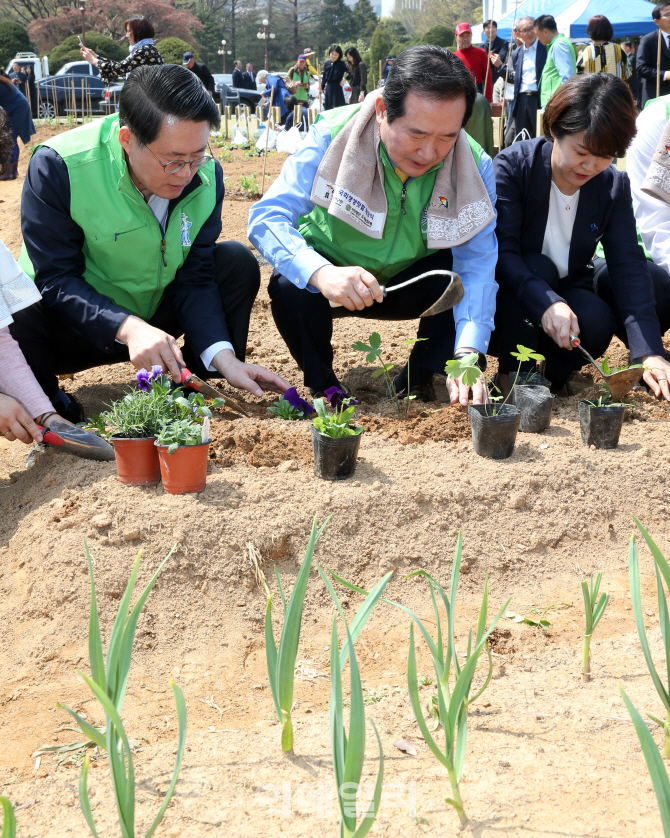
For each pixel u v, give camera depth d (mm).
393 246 3514
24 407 2887
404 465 2895
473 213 3355
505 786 1608
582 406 3078
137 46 8133
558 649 2199
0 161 2664
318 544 2570
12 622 2357
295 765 1714
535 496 2799
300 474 2805
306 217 3662
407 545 2627
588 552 2719
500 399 3252
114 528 2490
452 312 3570
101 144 3152
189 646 2283
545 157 3480
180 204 3289
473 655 1530
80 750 1879
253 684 2145
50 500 2686
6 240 7090
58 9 56406
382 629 2381
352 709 1336
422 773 1668
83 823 1569
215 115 2857
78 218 3162
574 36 16250
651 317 3545
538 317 3369
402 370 3850
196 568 2445
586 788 1596
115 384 4160
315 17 76125
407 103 2859
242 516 2557
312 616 2430
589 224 3592
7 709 2037
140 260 3285
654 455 3029
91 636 1536
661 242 4004
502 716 1863
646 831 1476
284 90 19281
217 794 1627
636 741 1745
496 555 2650
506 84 10234
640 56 9594
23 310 3287
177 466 2566
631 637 2246
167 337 3020
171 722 1986
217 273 3629
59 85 23141
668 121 3834
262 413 3521
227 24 74062
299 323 3570
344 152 3305
